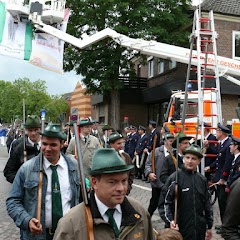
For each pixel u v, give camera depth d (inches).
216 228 277.9
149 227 101.0
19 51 404.8
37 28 405.7
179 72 952.3
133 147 595.8
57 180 143.6
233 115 836.0
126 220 94.2
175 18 896.9
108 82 920.3
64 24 429.7
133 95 1117.7
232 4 893.2
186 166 176.4
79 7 879.7
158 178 262.8
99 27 888.3
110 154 92.2
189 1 908.6
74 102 1788.9
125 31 857.5
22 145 192.2
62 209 142.1
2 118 2000.5
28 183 140.6
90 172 92.2
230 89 818.8
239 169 250.4
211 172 347.6
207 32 385.4
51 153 142.9
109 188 90.6
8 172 190.5
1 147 1407.5
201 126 349.7
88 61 928.9
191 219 170.1
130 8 899.4
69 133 378.0
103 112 1235.2
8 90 1701.5
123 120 1119.0
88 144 261.9
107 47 899.4
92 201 93.6
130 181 235.8
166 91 944.3
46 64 418.0
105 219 92.7
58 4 416.2
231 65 453.4
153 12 873.5
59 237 91.4
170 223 169.6
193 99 530.6
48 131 142.3
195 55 450.3
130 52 941.2
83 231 91.3
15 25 402.3
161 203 179.8
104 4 842.2
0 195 413.1
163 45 455.8
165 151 263.3
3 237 256.1
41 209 139.7
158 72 1085.1
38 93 1617.9
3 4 397.1
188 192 172.1
